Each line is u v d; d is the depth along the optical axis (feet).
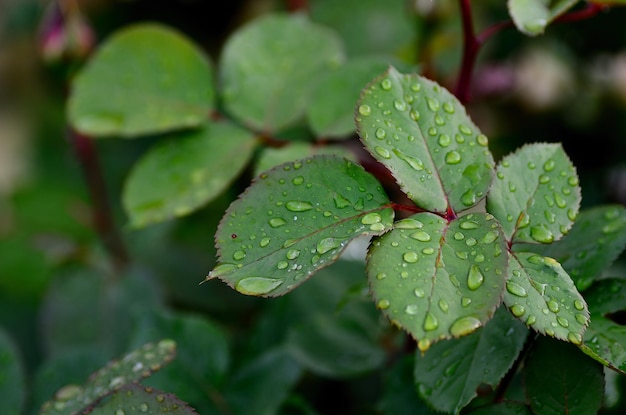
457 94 1.38
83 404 1.21
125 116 1.52
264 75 1.54
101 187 2.00
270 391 1.41
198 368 1.42
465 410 1.25
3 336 1.37
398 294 1.09
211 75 1.55
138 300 1.84
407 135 1.17
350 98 1.46
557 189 1.19
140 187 1.49
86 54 1.78
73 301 1.83
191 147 1.51
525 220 1.18
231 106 1.53
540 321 1.12
